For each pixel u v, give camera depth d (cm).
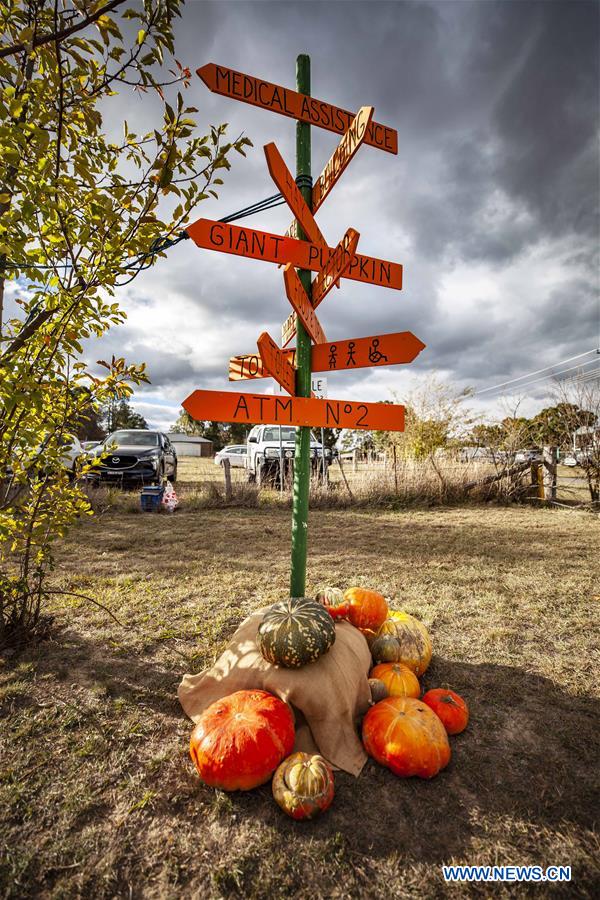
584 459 1002
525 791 186
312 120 243
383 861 154
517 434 1093
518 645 319
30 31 170
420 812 175
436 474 1066
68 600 383
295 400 227
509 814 174
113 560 515
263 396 218
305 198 244
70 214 220
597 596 414
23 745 207
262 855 155
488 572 484
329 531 714
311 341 245
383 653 258
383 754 192
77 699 243
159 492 873
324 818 171
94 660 285
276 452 1179
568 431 1017
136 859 154
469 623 354
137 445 1170
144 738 215
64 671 270
